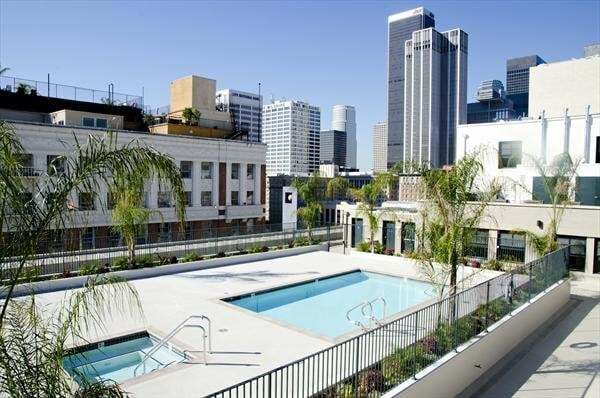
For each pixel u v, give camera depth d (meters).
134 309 13.88
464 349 9.93
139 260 19.94
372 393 7.60
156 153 5.43
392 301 17.36
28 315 5.28
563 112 31.88
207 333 11.95
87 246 20.67
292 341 11.43
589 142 24.88
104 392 4.97
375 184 26.38
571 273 20.81
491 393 9.73
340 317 15.37
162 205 32.62
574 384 10.10
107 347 11.36
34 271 5.42
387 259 24.11
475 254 23.95
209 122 41.78
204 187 36.72
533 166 26.08
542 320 14.73
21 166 5.02
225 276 19.62
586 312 15.95
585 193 24.77
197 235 25.91
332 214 47.66
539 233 22.27
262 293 17.27
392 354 8.29
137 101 40.72
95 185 5.32
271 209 52.41
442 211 12.39
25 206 4.84
